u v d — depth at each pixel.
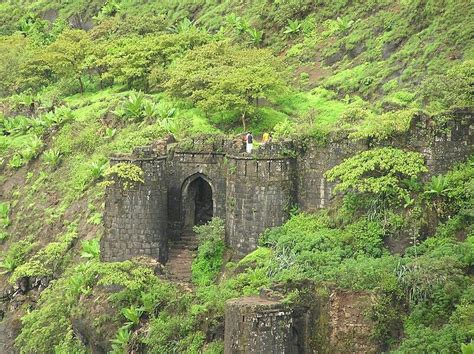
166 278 83.75
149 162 86.94
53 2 164.50
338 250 75.62
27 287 96.88
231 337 69.19
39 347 86.12
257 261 79.44
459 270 68.50
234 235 84.62
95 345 80.75
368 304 68.94
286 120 97.69
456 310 65.81
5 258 102.44
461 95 84.12
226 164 86.81
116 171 86.50
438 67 99.50
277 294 70.88
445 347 63.78
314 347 70.06
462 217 74.50
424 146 77.81
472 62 89.06
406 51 106.00
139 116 109.50
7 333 94.06
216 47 112.50
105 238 87.31
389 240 75.69
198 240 87.81
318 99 107.31
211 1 142.12
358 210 78.00
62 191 107.81
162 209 87.44
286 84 108.75
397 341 67.94
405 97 96.81
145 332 77.75
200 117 103.62
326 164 82.19
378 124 79.88
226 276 81.69
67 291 87.31
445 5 107.31
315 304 70.62
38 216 106.44
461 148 77.75
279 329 69.00
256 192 83.38
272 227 83.25
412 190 76.75
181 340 74.94
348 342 69.00
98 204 100.69
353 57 113.69
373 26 114.50
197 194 91.38
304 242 77.31
